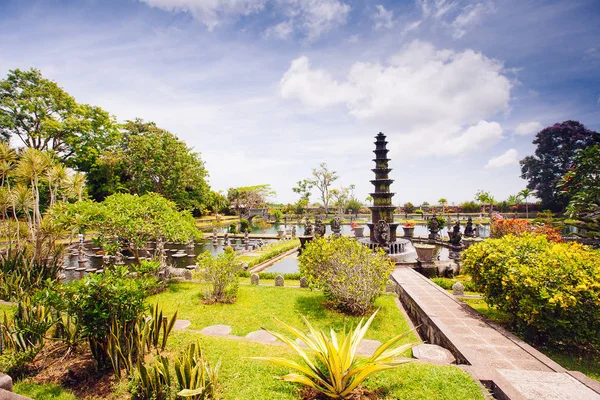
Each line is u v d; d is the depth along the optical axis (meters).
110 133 32.53
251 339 6.97
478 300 10.02
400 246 18.41
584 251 7.76
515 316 7.63
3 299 9.45
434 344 6.94
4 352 5.25
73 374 5.07
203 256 10.17
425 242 25.67
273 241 28.20
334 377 4.12
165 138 33.41
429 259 14.83
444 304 8.59
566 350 6.82
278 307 9.29
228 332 7.48
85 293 5.09
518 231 17.59
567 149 39.34
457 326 7.12
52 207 11.71
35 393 4.65
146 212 11.13
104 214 10.16
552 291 6.39
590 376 5.72
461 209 52.19
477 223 39.38
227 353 5.63
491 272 7.89
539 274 6.70
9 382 4.40
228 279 9.97
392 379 4.59
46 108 28.03
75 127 28.70
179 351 5.71
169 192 34.25
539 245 8.10
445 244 23.50
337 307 9.27
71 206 10.39
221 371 5.02
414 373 4.75
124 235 10.61
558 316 6.59
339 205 56.81
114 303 5.17
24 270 10.69
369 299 8.62
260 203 57.84
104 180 33.84
